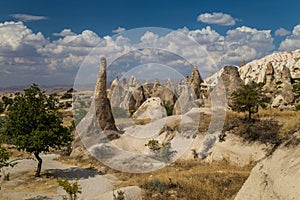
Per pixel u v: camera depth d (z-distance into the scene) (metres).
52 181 19.48
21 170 21.98
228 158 21.70
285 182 10.10
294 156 10.73
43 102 22.62
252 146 21.27
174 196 14.78
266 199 10.63
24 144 20.42
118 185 17.64
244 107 25.44
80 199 16.11
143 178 17.98
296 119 13.84
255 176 11.83
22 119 21.27
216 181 16.34
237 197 12.03
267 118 24.84
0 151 17.53
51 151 28.34
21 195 17.25
